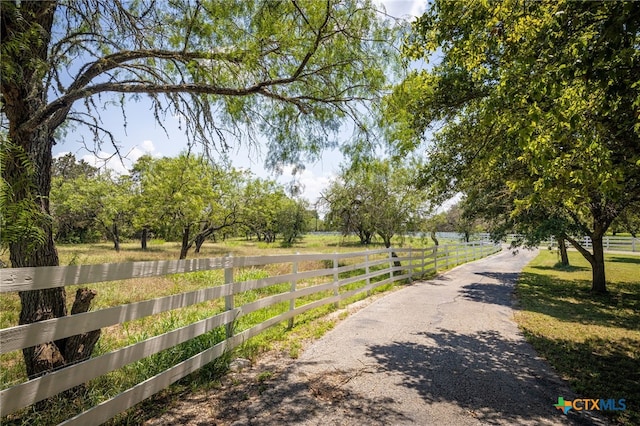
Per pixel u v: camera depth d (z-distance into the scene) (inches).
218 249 1082.7
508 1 107.7
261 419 113.8
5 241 75.3
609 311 316.2
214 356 149.7
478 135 209.3
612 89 102.3
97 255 679.1
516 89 115.1
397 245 800.3
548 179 137.1
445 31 131.8
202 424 109.7
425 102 193.0
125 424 108.0
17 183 79.1
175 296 127.8
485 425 115.0
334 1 142.8
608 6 92.5
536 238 404.2
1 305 255.1
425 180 255.3
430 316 266.7
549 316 287.9
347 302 306.8
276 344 191.2
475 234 1437.0
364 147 186.7
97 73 123.5
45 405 108.1
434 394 136.6
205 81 139.6
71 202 835.4
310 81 171.0
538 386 148.3
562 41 104.9
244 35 142.5
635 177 153.6
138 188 735.1
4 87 100.2
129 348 106.7
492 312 291.6
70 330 88.8
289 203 1328.7
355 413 119.7
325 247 1131.3
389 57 166.6
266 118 185.3
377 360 170.7
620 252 1033.5
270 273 478.9
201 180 614.2
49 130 119.0
